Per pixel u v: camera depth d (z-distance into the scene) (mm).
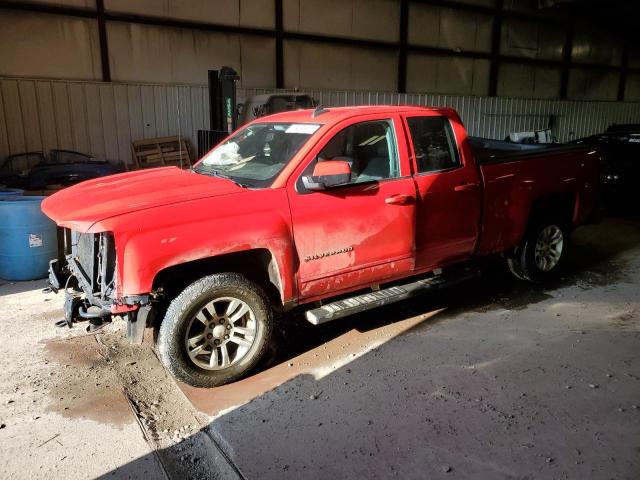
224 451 2830
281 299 3574
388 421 3064
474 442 2848
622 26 20000
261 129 4336
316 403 3277
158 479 2625
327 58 13836
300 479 2600
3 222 5379
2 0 9719
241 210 3330
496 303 4926
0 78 9766
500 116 17594
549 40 18438
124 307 3104
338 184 3494
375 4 14273
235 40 12367
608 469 2607
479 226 4520
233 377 3508
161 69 11617
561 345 4016
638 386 3400
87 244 3443
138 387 3512
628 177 9000
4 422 3088
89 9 10562
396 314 4691
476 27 16531
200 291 3271
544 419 3043
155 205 3211
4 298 5125
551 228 5289
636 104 21938
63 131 10516
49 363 3824
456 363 3754
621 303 4895
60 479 2623
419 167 4094
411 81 15602
